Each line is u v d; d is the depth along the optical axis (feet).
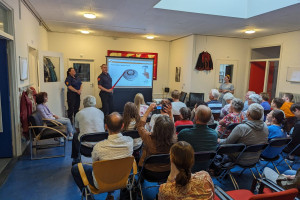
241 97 25.48
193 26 19.12
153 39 27.61
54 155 11.40
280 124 9.51
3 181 8.67
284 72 20.04
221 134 10.62
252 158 7.90
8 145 10.78
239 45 24.47
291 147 10.07
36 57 17.08
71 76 18.39
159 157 6.29
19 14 11.66
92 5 13.91
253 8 14.92
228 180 9.14
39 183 8.61
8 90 10.47
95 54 25.59
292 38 19.33
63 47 24.35
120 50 26.50
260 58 23.56
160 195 3.98
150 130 9.57
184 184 3.76
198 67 23.16
